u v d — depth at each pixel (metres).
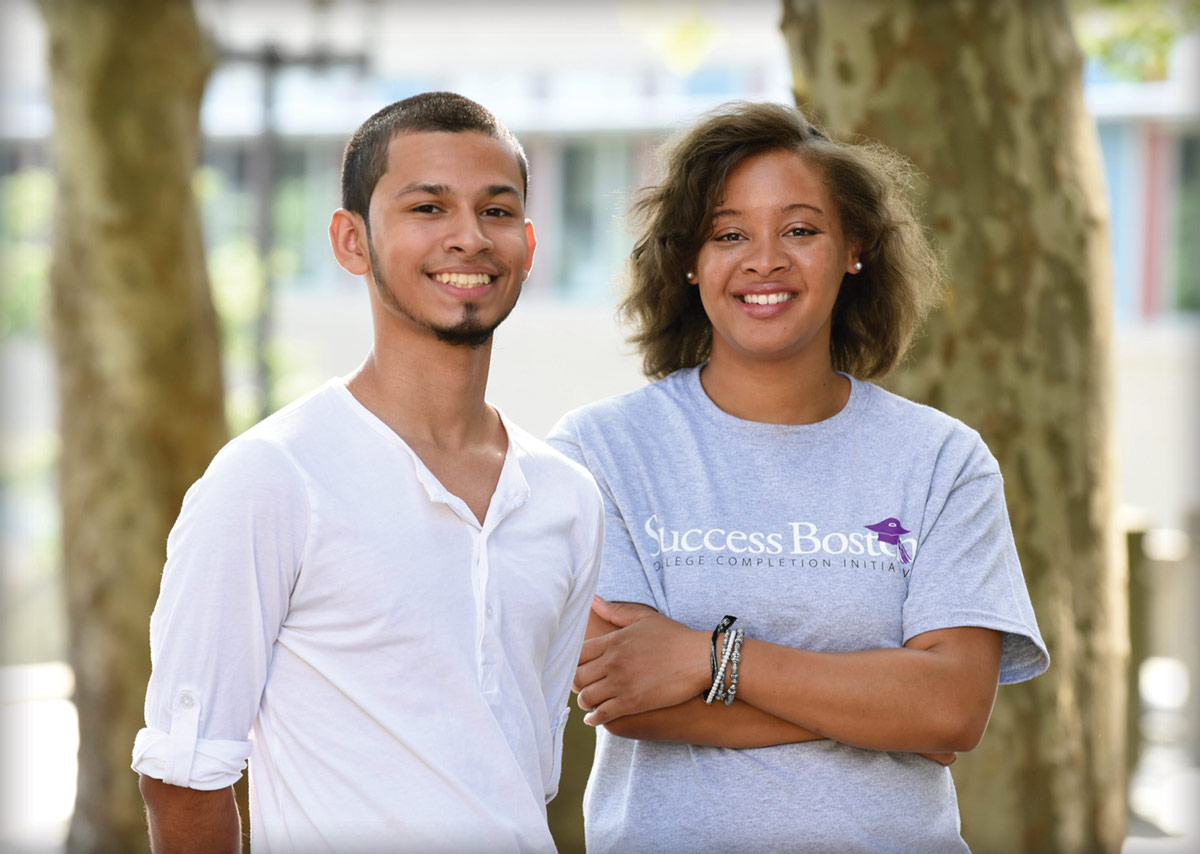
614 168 20.34
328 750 2.88
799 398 3.68
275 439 2.90
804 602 3.48
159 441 9.17
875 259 3.88
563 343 20.50
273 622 2.87
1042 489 5.50
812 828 3.42
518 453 3.17
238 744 2.86
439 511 2.97
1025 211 5.48
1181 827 9.07
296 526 2.86
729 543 3.54
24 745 12.73
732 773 3.47
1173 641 11.42
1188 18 10.27
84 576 9.22
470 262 2.94
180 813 2.87
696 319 4.00
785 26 5.67
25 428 21.92
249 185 21.80
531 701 3.07
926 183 5.42
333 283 21.73
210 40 9.40
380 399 3.04
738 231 3.63
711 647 3.42
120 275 9.02
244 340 18.67
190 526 2.84
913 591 3.50
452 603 2.94
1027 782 5.48
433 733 2.89
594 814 3.66
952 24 5.41
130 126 8.94
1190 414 18.70
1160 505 18.81
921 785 3.53
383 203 2.97
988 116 5.43
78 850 9.25
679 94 19.97
